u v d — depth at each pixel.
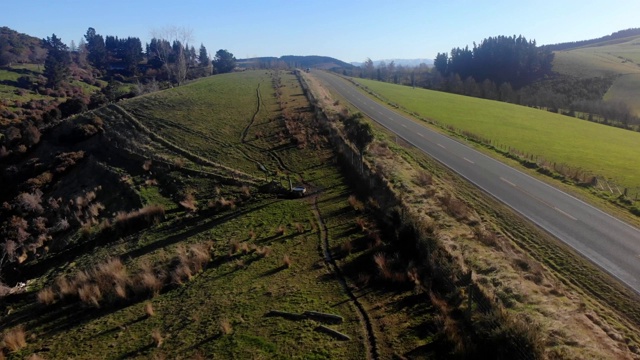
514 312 13.50
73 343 16.70
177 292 19.44
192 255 22.36
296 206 27.50
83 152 43.88
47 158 44.72
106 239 28.28
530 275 16.67
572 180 31.38
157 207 29.86
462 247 18.36
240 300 17.38
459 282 15.44
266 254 21.34
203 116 52.41
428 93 96.75
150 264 22.67
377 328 14.35
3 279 26.42
